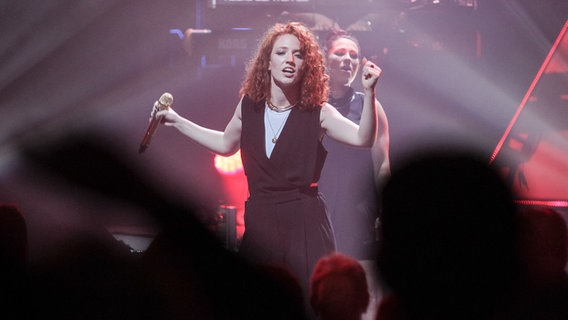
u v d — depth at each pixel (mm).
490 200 8438
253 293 8180
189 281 8727
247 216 11547
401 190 8664
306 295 10961
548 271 7957
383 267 8367
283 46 11484
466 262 8078
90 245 10508
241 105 11828
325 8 22328
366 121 11102
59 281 9273
